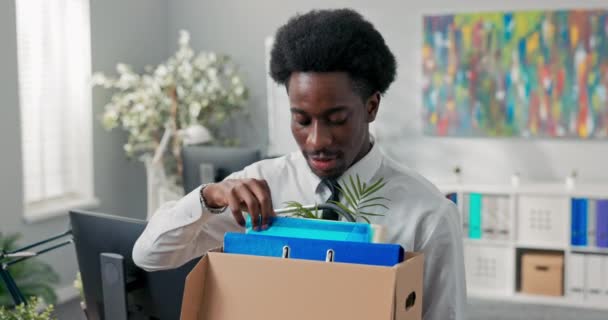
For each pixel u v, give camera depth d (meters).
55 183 4.96
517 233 4.88
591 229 4.73
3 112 4.29
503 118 5.08
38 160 4.76
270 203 1.08
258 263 0.94
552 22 4.93
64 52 4.95
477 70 5.09
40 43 4.74
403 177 1.35
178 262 1.31
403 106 5.27
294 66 1.12
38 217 4.52
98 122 5.13
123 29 5.33
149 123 5.07
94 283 1.75
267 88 5.56
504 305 4.79
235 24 5.64
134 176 5.50
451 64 5.13
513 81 5.04
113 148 5.29
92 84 5.00
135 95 5.02
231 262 0.95
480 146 5.16
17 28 4.44
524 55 5.00
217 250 1.02
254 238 1.00
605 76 4.89
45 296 3.98
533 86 5.01
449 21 5.10
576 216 4.75
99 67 5.12
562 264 4.83
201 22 5.74
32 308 1.57
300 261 0.92
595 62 4.89
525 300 4.85
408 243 1.29
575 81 4.94
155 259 1.26
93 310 1.79
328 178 1.31
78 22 5.02
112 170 5.29
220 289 0.96
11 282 1.89
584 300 4.77
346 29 1.12
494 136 5.12
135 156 5.46
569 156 5.03
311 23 1.13
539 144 5.07
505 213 4.86
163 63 5.77
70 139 5.07
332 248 0.96
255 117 5.61
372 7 5.27
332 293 0.90
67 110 5.02
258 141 5.61
